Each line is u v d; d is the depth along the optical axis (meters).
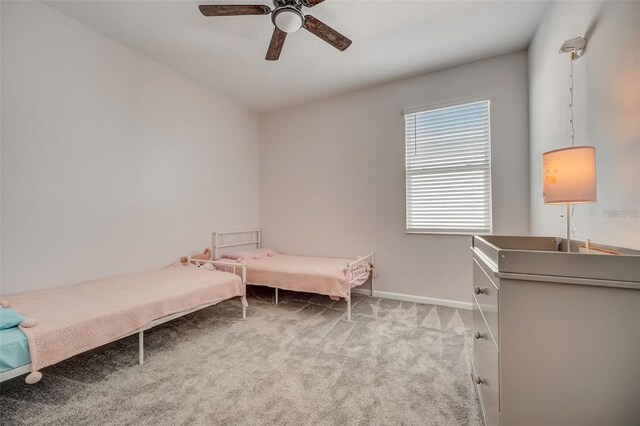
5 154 1.95
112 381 1.71
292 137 4.12
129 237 2.69
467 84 2.95
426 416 1.41
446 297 3.09
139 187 2.78
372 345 2.17
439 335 2.34
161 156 2.98
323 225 3.86
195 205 3.36
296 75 3.21
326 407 1.47
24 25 2.03
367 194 3.55
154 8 2.15
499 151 2.82
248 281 3.20
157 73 2.93
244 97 3.82
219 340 2.27
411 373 1.79
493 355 1.06
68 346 1.51
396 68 3.05
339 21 2.28
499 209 2.83
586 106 1.52
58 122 2.21
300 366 1.87
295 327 2.53
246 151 4.16
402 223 3.33
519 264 0.92
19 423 1.38
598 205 1.38
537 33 2.36
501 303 0.95
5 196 1.95
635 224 1.11
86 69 2.37
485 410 1.24
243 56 2.82
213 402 1.52
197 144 3.39
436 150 3.15
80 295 2.00
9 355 1.31
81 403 1.52
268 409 1.46
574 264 0.85
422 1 2.06
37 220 2.10
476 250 1.46
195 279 2.52
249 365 1.89
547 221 2.16
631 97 1.14
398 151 3.35
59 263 2.21
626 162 1.17
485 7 2.13
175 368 1.86
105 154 2.50
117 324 1.74
